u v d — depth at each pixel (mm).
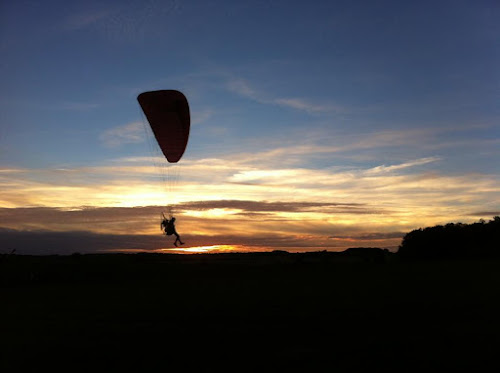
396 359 14273
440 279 38125
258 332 18578
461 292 29000
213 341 17188
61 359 15297
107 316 23562
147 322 21594
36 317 23719
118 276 53719
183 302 28422
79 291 38906
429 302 25125
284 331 18656
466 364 13641
